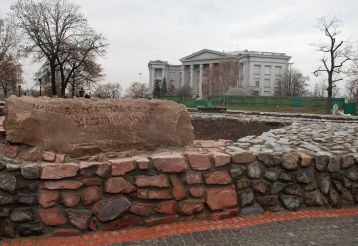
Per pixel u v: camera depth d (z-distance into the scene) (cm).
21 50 3738
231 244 387
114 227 419
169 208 443
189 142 626
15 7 3653
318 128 1109
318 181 514
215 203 461
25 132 450
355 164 536
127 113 555
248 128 1444
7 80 4747
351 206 523
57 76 4256
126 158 462
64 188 404
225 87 6619
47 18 3722
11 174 393
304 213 489
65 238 396
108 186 420
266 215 479
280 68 8375
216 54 8638
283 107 3941
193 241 394
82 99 525
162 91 7856
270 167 495
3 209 388
